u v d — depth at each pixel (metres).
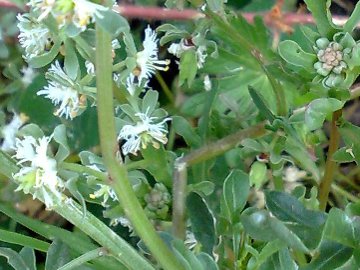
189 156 0.18
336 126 0.18
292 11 0.24
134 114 0.16
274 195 0.16
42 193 0.15
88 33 0.14
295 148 0.18
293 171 0.21
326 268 0.15
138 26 0.25
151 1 0.24
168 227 0.19
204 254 0.16
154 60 0.15
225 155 0.21
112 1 0.12
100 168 0.16
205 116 0.20
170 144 0.24
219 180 0.20
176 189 0.18
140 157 0.22
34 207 0.23
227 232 0.17
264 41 0.20
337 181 0.23
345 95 0.17
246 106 0.22
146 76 0.16
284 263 0.15
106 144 0.14
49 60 0.14
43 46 0.15
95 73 0.14
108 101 0.13
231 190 0.17
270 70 0.18
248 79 0.22
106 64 0.13
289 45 0.16
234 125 0.21
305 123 0.17
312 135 0.19
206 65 0.22
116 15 0.11
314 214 0.15
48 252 0.17
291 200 0.16
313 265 0.15
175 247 0.15
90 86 0.16
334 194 0.22
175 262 0.15
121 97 0.16
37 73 0.22
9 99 0.23
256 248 0.17
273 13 0.23
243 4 0.25
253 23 0.21
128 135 0.16
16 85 0.23
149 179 0.20
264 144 0.18
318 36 0.16
